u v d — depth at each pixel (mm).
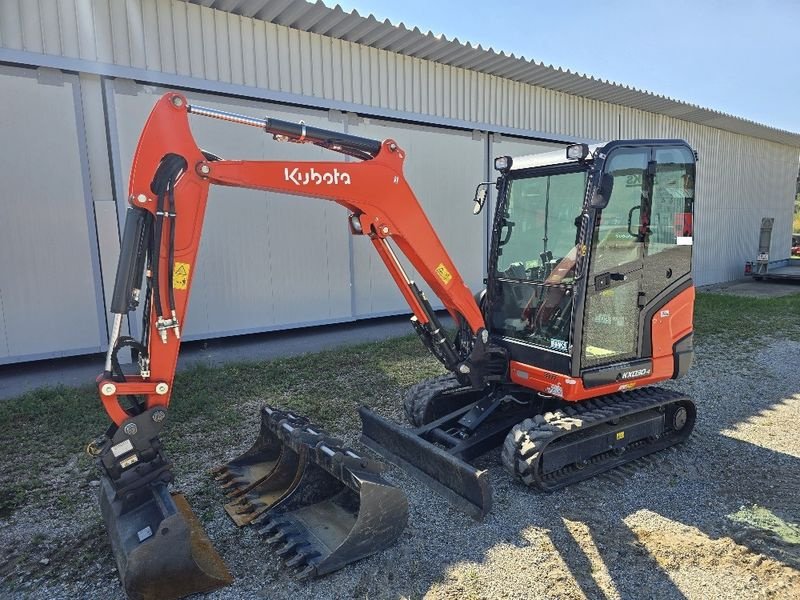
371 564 3105
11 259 6727
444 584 2955
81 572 3082
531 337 4309
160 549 2730
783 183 19891
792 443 4789
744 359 7527
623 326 4215
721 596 2875
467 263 11180
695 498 3867
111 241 7164
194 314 8062
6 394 6082
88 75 6852
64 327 7082
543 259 4266
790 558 3182
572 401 4180
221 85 7555
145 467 2996
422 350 7883
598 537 3391
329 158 8883
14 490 3980
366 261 9797
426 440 4320
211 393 5953
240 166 3117
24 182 6695
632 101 12719
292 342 8633
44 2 6332
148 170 2875
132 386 2912
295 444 3619
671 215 4383
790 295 13953
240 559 3129
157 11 6996
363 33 8336
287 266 8844
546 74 10508
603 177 3711
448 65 9930
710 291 15172
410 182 10117
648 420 4449
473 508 3559
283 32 8031
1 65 6430
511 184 4551
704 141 15836
